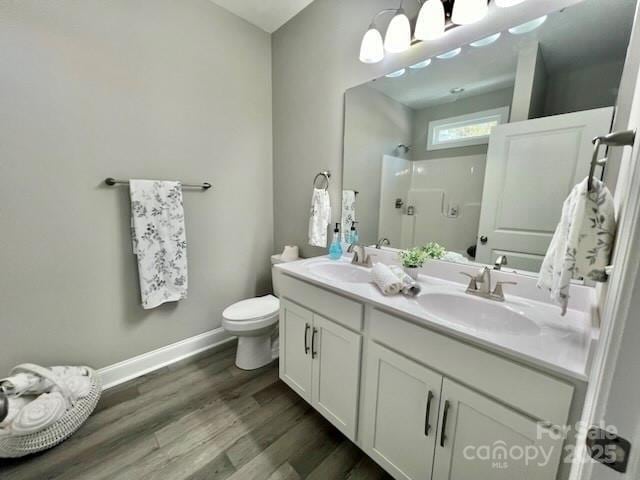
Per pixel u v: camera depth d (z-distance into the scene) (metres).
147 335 1.81
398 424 1.03
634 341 0.32
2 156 1.27
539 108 1.05
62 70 1.37
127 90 1.57
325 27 1.78
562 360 0.67
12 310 1.35
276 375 1.81
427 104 1.37
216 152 2.00
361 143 1.67
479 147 1.22
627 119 0.87
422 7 1.21
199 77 1.85
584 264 0.66
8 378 1.21
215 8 1.87
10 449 1.13
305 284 1.39
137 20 1.57
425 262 1.41
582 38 0.95
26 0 1.26
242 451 1.26
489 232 1.21
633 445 0.33
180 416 1.45
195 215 1.94
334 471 1.17
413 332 0.95
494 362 0.76
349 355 1.18
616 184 0.88
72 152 1.44
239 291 2.27
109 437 1.32
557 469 0.68
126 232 1.66
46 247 1.42
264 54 2.18
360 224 1.73
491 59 1.16
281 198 2.31
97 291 1.59
